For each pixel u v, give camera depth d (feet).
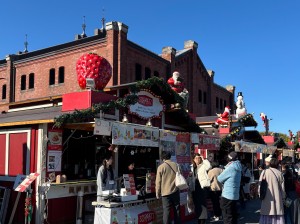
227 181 25.35
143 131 27.96
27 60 92.94
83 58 28.45
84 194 28.37
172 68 90.53
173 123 38.17
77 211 27.30
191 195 32.27
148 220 27.40
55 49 86.89
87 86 26.94
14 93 96.07
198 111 104.06
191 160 34.45
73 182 26.68
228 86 130.11
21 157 27.40
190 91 98.84
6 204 27.09
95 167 32.40
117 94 31.94
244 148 48.67
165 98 34.81
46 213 25.25
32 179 24.61
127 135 26.11
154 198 27.89
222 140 45.06
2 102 99.19
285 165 37.86
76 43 82.28
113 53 72.79
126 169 34.35
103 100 27.09
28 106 37.76
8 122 27.35
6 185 28.22
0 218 26.76
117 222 24.20
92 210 27.91
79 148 31.71
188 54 98.84
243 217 35.09
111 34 73.31
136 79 78.74
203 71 107.65
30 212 24.91
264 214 24.08
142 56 80.38
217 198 32.58
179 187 25.08
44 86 89.04
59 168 27.09
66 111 27.12
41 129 26.27
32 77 93.20
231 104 129.49
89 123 24.79
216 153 46.83
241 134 56.54
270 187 24.07
